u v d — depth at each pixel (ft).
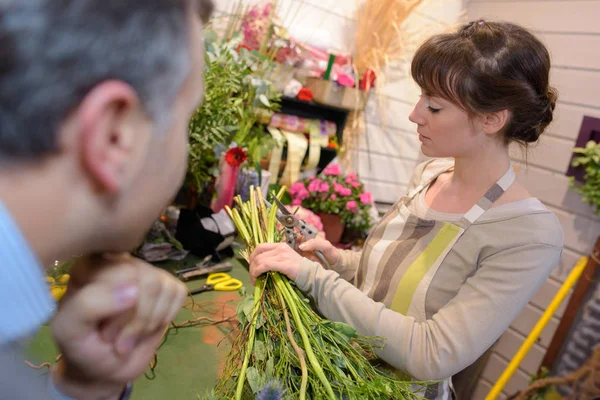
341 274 3.74
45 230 0.98
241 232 3.37
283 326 2.62
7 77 0.84
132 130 0.97
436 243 3.06
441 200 3.28
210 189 5.52
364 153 7.63
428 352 2.65
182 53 1.02
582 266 5.93
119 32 0.90
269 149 6.00
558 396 6.00
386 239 3.43
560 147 6.63
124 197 1.05
